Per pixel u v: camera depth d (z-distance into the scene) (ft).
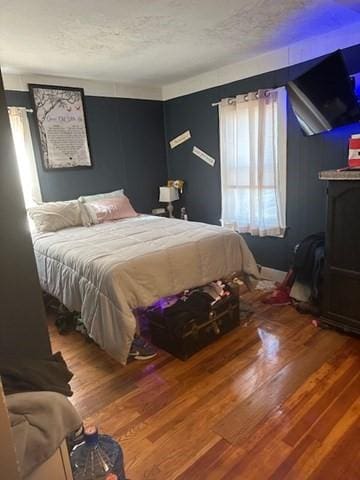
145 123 14.39
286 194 11.03
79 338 8.71
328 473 4.55
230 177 12.34
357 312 7.59
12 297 2.95
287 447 4.99
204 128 13.30
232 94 11.90
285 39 9.26
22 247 2.96
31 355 3.11
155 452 5.03
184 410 5.88
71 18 7.09
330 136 9.53
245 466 4.73
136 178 14.48
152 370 7.11
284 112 10.45
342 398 5.92
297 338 7.99
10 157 2.84
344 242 7.52
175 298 8.04
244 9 7.11
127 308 6.78
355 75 8.69
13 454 1.85
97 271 7.13
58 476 2.74
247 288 10.29
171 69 11.67
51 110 11.71
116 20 7.33
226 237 9.15
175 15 7.23
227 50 9.92
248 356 7.38
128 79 12.72
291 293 9.80
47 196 12.07
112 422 5.68
